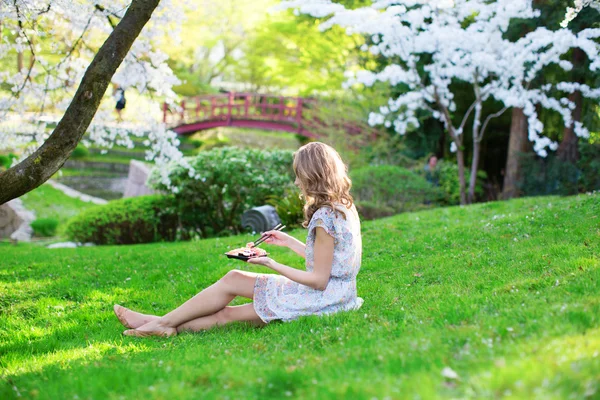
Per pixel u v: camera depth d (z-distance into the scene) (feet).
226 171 37.09
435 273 17.02
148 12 14.64
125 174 82.64
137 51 24.77
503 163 61.87
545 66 42.06
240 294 12.92
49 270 23.62
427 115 50.60
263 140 101.60
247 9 104.01
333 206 12.17
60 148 13.94
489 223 23.44
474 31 35.17
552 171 43.73
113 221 38.42
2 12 20.90
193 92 105.40
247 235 29.73
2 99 24.23
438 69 38.24
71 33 26.27
